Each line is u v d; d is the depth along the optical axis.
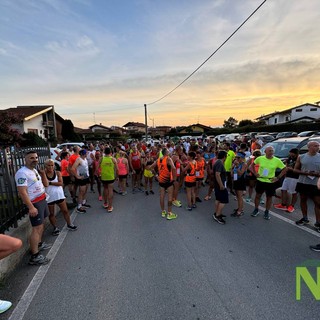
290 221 5.47
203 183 9.99
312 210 6.24
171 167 5.72
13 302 2.94
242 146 5.86
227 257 3.91
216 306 2.79
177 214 6.22
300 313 2.67
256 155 6.83
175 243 4.47
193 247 4.29
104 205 6.98
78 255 4.09
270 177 5.45
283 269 3.53
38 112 30.22
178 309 2.76
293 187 6.03
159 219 5.86
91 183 9.53
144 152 10.90
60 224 5.67
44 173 4.72
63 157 7.79
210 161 7.61
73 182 7.51
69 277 3.43
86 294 3.06
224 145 8.12
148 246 4.37
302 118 51.78
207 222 5.56
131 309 2.78
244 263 3.71
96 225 5.54
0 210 3.92
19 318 2.68
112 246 4.41
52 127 35.19
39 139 25.08
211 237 4.70
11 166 4.74
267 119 66.94
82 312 2.75
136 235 4.89
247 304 2.82
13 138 21.70
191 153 6.40
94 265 3.75
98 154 9.09
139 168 9.08
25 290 3.16
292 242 4.40
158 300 2.92
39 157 7.22
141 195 8.62
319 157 4.80
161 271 3.54
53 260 3.94
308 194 4.97
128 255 4.05
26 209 5.03
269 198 5.55
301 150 8.31
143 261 3.84
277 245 4.30
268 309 2.73
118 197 8.35
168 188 5.81
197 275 3.42
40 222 3.89
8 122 21.98
